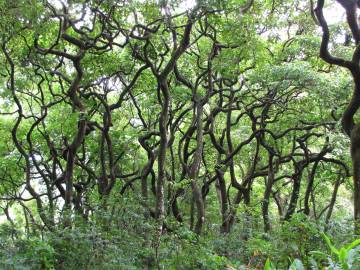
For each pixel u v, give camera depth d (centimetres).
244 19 1359
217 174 1830
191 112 2136
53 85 1972
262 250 1036
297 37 1761
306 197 2000
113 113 2125
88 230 1077
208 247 1273
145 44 1398
